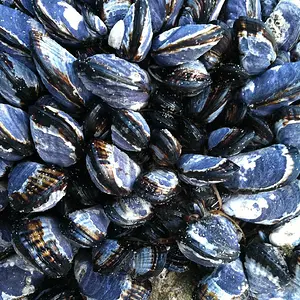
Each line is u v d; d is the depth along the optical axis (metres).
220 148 0.32
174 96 0.33
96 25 0.31
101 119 0.31
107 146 0.30
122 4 0.32
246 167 0.32
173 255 0.35
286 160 0.32
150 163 0.33
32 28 0.31
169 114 0.32
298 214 0.34
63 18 0.31
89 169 0.30
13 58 0.31
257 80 0.33
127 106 0.31
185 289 0.36
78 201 0.32
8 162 0.31
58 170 0.30
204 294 0.34
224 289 0.33
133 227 0.33
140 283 0.33
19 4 0.33
